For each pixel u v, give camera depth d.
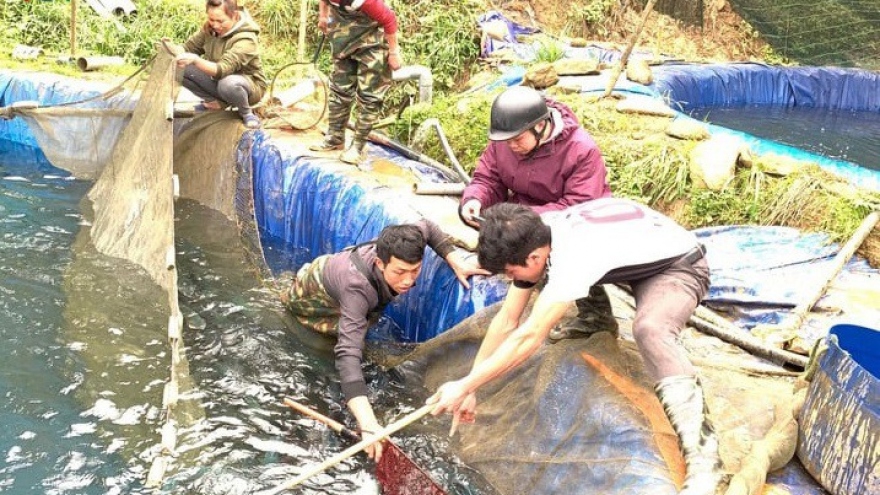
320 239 6.52
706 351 4.75
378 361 5.20
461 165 7.27
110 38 9.37
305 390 4.88
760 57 12.12
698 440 3.35
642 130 7.41
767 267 5.67
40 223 6.30
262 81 7.43
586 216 3.85
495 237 3.65
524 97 4.52
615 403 3.91
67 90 7.98
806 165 6.68
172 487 4.03
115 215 6.01
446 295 5.37
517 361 3.65
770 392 4.20
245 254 6.28
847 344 3.83
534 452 4.09
